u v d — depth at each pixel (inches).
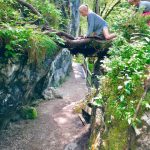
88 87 222.7
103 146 78.0
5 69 104.7
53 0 240.2
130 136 70.1
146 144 65.9
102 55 133.4
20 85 121.8
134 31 112.0
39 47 108.3
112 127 76.8
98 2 278.5
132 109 72.7
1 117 130.4
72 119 167.0
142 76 77.1
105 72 97.4
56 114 173.8
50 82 209.3
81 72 291.7
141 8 114.8
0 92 111.0
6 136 139.9
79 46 131.3
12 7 133.7
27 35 104.9
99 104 85.2
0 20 110.4
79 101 193.2
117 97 79.3
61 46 128.9
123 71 81.7
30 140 141.3
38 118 164.7
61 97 204.7
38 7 168.1
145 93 72.8
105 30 128.9
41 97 193.6
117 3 254.2
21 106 150.9
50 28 128.0
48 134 147.6
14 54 99.3
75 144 131.9
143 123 68.7
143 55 83.7
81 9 132.3
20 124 153.1
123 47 92.0
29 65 115.1
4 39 98.6
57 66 225.6
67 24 241.8
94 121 107.7
